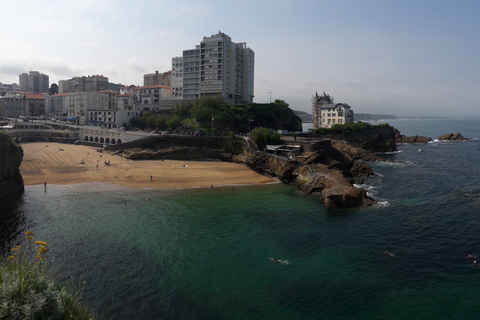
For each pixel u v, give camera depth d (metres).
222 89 158.75
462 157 120.06
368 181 80.06
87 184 74.56
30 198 62.97
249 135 118.12
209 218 52.66
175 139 111.50
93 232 46.19
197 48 167.75
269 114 146.50
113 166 93.44
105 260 38.06
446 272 35.59
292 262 38.09
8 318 11.45
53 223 49.50
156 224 49.66
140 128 146.00
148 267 36.66
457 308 29.44
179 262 37.88
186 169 90.75
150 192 68.88
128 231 46.72
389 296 31.45
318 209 57.88
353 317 28.53
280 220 51.94
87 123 171.75
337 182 67.81
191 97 167.75
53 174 83.06
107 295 31.30
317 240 44.19
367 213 55.19
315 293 32.03
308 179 73.00
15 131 139.50
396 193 68.06
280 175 82.56
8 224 48.75
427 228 47.78
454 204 58.47
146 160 104.44
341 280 34.34
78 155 108.06
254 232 46.88
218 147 109.81
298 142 99.38
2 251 39.25
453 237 44.28
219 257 39.16
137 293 31.77
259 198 65.31
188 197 65.38
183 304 30.23
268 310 29.48
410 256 39.38
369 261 38.28
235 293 32.03
